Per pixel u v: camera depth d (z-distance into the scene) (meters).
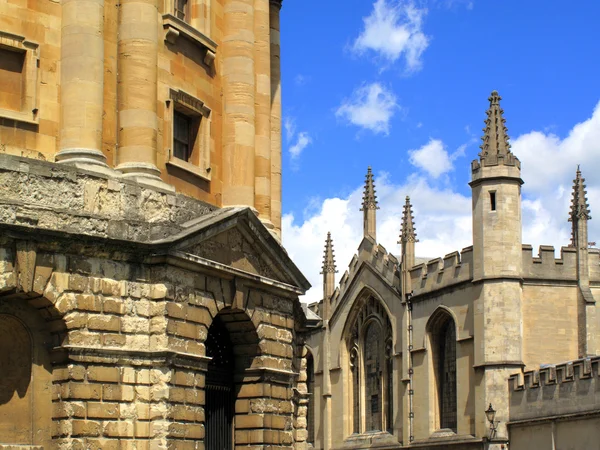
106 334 32.06
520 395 75.19
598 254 83.19
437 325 87.44
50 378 31.52
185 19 39.66
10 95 33.31
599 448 65.75
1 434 30.88
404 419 89.88
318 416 106.00
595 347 79.50
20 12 33.62
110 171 33.66
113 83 35.28
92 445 31.23
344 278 103.81
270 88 45.81
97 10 34.38
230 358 38.72
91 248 31.95
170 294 33.38
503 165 79.62
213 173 39.66
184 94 38.00
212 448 37.44
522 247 80.00
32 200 31.12
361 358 101.25
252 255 37.88
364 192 102.44
